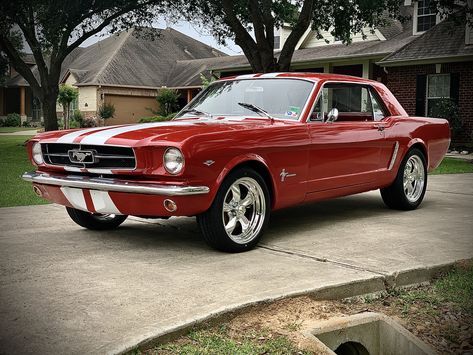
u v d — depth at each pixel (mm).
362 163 5875
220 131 4504
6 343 2787
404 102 19641
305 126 5168
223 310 3199
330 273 3994
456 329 3412
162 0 17719
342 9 16766
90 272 4051
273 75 5770
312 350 2943
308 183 5242
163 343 2908
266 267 4184
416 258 4461
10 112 48750
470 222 6023
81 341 2807
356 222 6035
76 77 37969
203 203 4363
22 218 6289
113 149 4496
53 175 4941
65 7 16781
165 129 4602
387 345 3406
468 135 17984
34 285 3730
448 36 19234
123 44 40062
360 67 24234
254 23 13719
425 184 6973
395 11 16969
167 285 3734
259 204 4797
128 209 4484
